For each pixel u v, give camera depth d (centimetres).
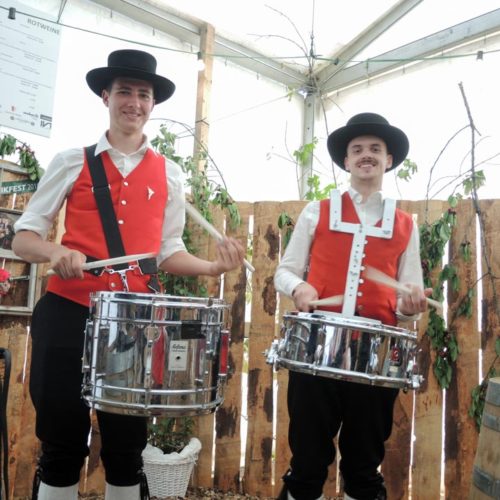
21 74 347
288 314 193
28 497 311
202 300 173
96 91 220
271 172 538
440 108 463
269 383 340
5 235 308
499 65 430
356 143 222
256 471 337
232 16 488
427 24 485
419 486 312
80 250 193
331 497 330
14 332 312
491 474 184
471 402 306
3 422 191
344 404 199
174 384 166
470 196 334
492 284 306
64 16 411
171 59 472
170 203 219
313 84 565
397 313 210
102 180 198
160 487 314
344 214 218
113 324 166
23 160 313
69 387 181
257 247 348
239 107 523
